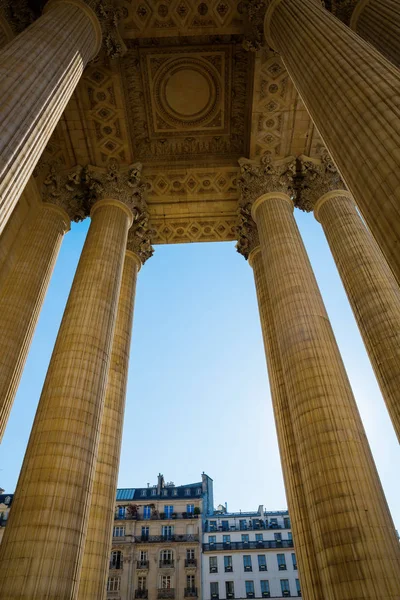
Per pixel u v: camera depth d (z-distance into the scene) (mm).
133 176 20047
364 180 8094
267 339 17797
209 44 18641
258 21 15711
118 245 17062
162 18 17172
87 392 12102
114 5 16250
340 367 12594
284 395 15859
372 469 10703
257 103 19516
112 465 14328
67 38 12227
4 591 8820
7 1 15484
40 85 10039
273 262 15547
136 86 19578
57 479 10414
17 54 10305
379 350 12656
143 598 44250
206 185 22047
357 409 11906
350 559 9297
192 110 20531
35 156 9266
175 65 19266
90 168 20062
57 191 19094
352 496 10055
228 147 21484
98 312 14008
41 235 17500
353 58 9773
